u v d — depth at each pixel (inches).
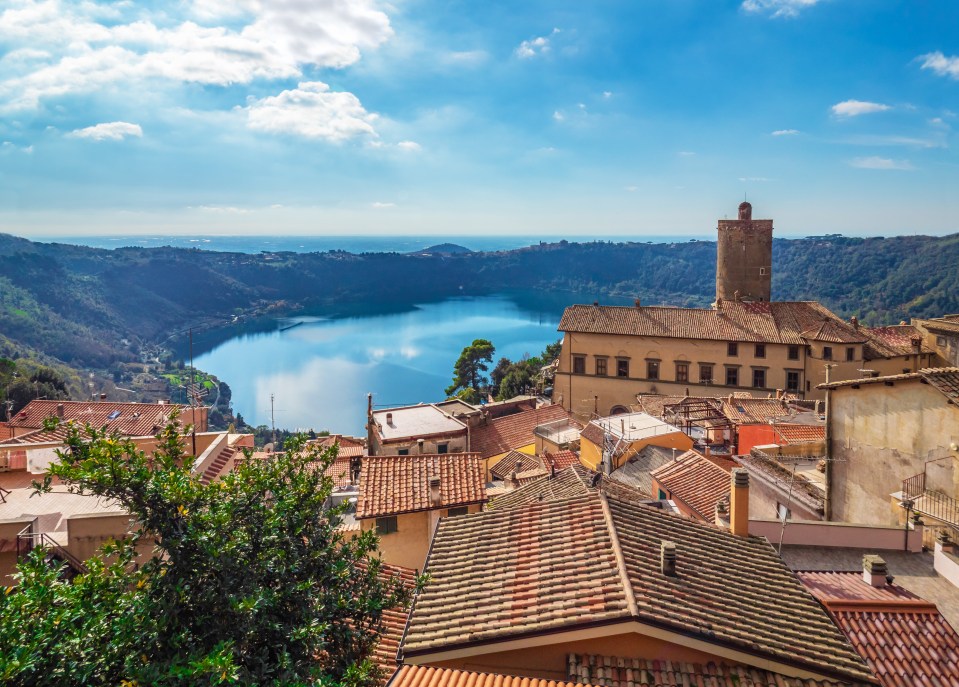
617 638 471.5
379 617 523.2
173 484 463.5
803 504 1002.7
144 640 402.9
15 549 633.6
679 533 633.0
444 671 460.8
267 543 495.5
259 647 453.7
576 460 1670.8
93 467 437.1
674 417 1907.0
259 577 464.1
